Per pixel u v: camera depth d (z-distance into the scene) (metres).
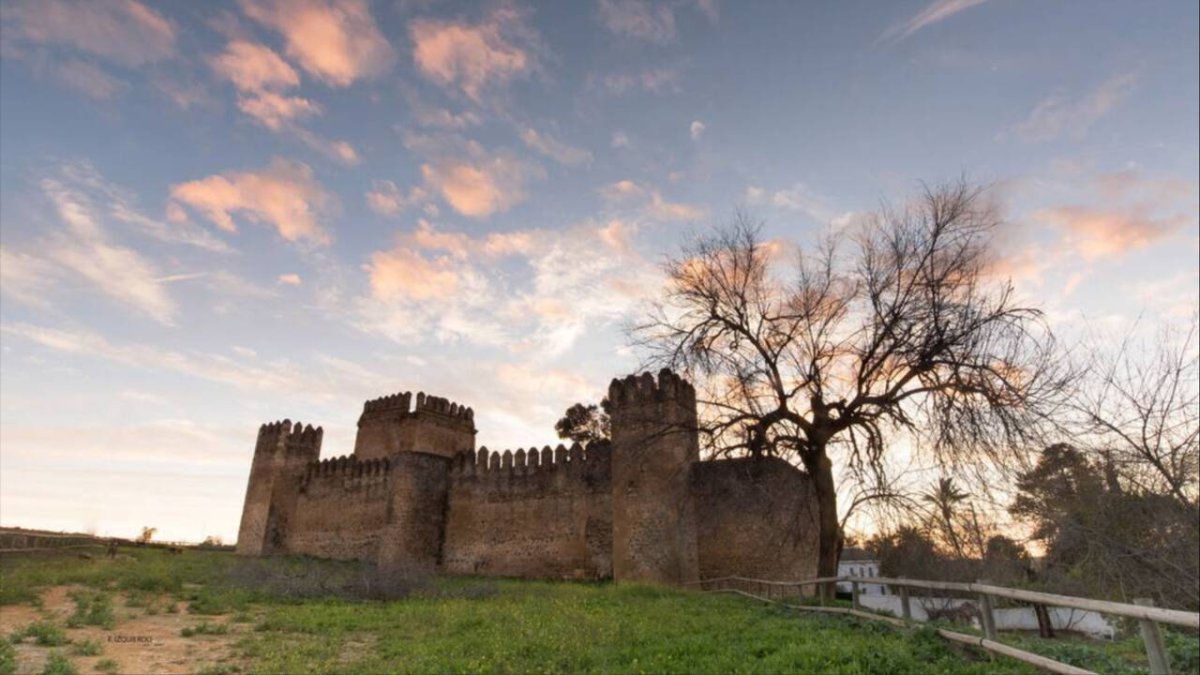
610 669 8.70
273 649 10.26
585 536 31.48
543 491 33.66
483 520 35.12
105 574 19.52
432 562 35.19
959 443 15.39
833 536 17.41
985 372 15.32
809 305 18.89
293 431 47.72
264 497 45.53
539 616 13.71
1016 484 15.80
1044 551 18.59
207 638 11.53
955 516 17.44
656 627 12.07
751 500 26.61
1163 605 14.39
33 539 27.16
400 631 12.40
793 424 18.42
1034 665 7.51
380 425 49.88
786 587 24.80
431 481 36.56
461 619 13.50
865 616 12.20
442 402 49.56
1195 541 13.89
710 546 26.94
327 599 17.91
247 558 34.66
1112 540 14.55
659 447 27.02
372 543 39.72
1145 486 14.47
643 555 26.00
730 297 19.89
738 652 9.53
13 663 8.46
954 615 20.28
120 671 8.80
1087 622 24.53
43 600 14.94
